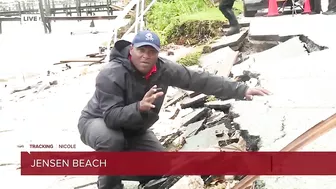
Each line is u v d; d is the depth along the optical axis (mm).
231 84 4055
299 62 5840
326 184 2619
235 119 3914
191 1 14414
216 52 9133
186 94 7160
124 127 3875
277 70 5605
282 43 7512
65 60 14273
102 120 3982
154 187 4078
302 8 11695
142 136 4211
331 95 4211
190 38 12023
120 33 12797
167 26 12742
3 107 9172
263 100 4324
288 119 3695
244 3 12445
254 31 8711
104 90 3701
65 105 8734
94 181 4898
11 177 5211
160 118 6449
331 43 6539
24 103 9336
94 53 14961
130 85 3711
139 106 3557
